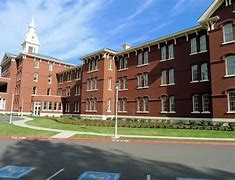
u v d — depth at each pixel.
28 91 57.31
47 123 31.97
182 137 19.92
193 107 29.94
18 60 61.16
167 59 34.00
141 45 37.62
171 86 32.88
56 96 55.97
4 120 36.69
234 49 24.95
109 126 28.83
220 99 25.50
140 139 18.80
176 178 8.23
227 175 8.66
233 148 15.13
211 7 27.12
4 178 8.05
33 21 78.62
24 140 18.86
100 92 41.56
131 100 38.81
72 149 14.55
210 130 23.67
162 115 33.59
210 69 26.77
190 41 31.42
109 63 42.47
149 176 8.47
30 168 9.53
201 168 9.72
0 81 58.25
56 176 8.38
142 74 37.66
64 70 58.31
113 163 10.62
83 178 8.15
